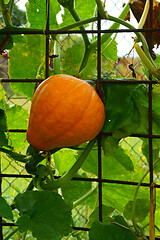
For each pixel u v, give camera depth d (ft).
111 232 4.88
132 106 5.10
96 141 5.25
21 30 5.15
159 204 6.34
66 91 4.65
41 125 4.66
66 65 6.53
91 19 5.07
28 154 5.01
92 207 6.62
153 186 5.07
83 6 6.61
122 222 4.96
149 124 5.02
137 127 5.07
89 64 5.95
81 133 4.71
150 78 5.02
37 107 4.68
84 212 9.93
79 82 4.74
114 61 6.95
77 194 6.29
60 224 4.74
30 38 6.20
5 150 5.16
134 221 5.13
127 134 5.05
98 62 4.99
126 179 6.33
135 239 4.91
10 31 5.15
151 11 5.03
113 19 5.08
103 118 4.85
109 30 4.99
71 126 4.66
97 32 4.99
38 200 4.83
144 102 5.10
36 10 6.21
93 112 4.70
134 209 5.15
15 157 5.13
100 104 4.79
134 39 5.26
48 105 4.63
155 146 5.37
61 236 4.66
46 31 5.08
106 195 6.51
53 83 4.69
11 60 6.28
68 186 6.25
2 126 5.30
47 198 4.84
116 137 5.05
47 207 4.81
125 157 5.37
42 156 5.01
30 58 6.28
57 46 5.85
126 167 5.41
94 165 6.11
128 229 4.93
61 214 4.79
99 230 4.86
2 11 5.13
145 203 5.41
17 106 6.39
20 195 4.84
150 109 5.01
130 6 5.42
